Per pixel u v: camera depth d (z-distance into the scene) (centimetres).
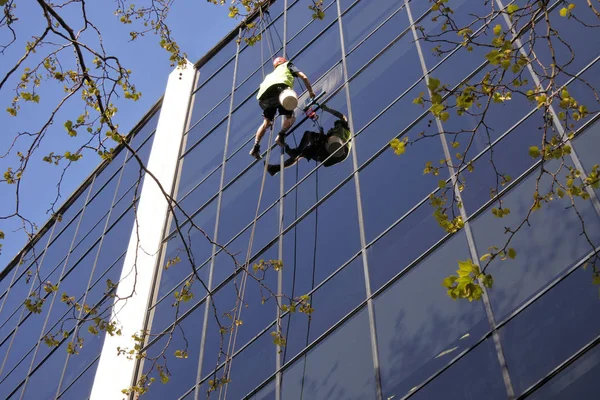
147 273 1800
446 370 996
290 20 2091
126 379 1579
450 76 1395
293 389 1202
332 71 1739
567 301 928
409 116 1412
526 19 1301
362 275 1248
